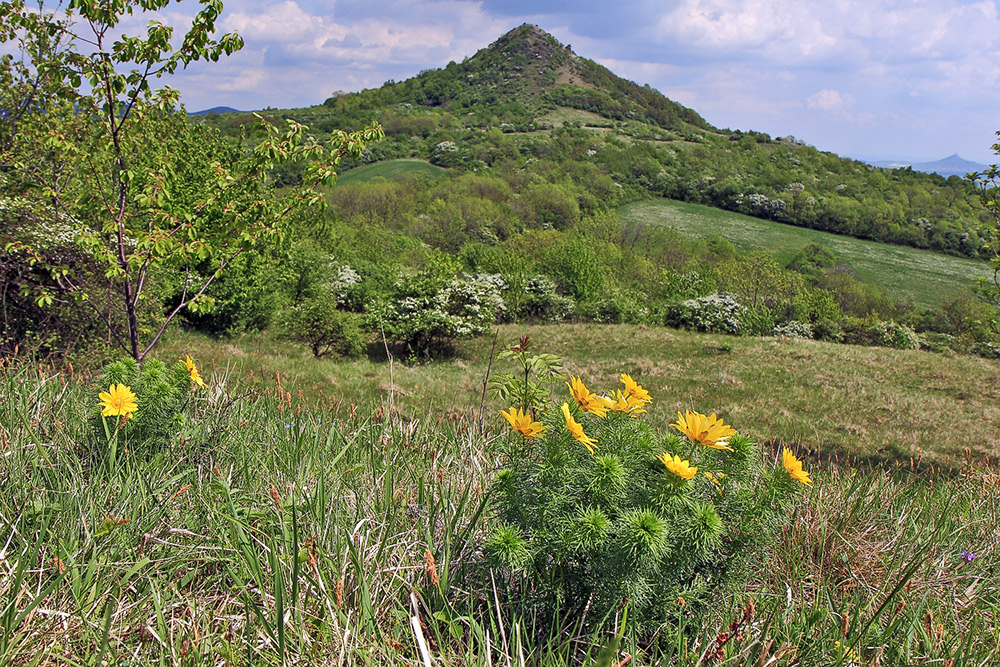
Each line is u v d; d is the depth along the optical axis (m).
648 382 15.07
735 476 2.15
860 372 15.77
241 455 2.97
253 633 1.87
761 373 15.79
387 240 50.97
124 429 2.80
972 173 10.90
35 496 2.39
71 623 1.80
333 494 2.55
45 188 6.91
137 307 8.83
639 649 2.01
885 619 2.35
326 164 5.86
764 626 2.12
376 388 11.21
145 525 2.29
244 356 13.43
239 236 5.95
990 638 2.25
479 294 20.45
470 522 2.35
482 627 1.96
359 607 1.92
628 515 1.88
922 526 3.26
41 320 7.69
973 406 12.97
